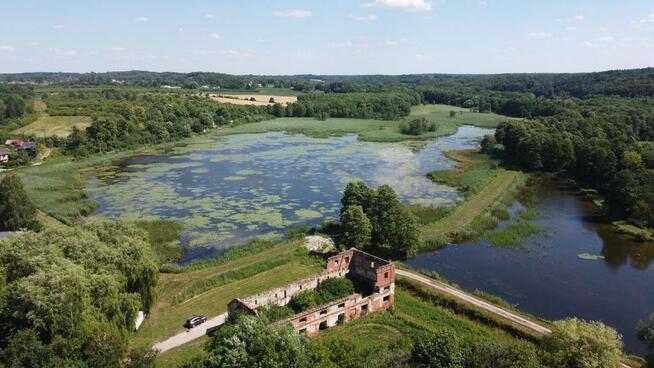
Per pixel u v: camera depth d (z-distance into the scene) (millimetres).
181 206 111188
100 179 138625
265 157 168750
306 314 56125
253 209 108688
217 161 162625
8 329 44562
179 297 65688
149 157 172750
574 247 88125
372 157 168250
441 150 181375
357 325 59531
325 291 66188
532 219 104250
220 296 66938
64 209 105938
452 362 39406
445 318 60844
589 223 101688
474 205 109625
